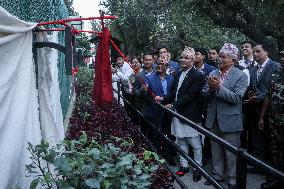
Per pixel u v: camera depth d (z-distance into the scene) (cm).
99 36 388
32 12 410
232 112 452
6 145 281
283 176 171
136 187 263
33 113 337
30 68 325
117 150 292
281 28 1427
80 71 1473
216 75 470
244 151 217
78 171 260
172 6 1485
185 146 524
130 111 761
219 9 1435
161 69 568
